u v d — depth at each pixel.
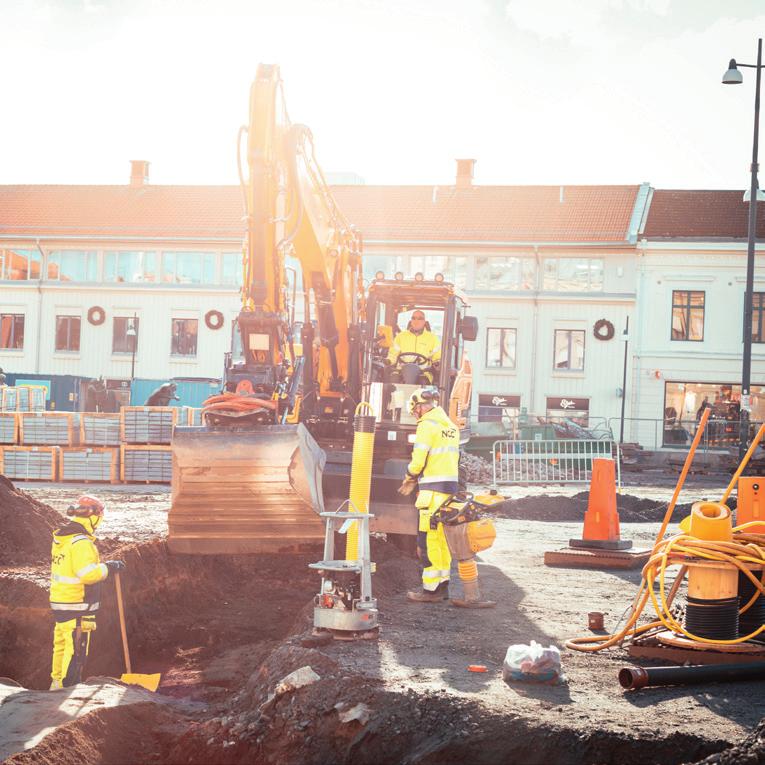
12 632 9.34
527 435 35.06
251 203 10.02
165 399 27.95
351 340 12.99
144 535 13.27
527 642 8.02
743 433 27.03
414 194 46.53
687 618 7.46
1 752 5.84
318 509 9.80
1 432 23.02
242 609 10.97
